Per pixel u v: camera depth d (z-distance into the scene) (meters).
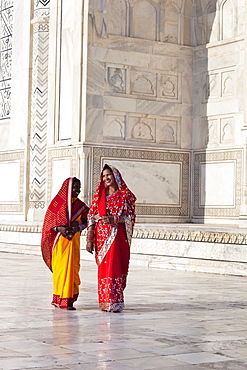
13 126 15.32
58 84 13.28
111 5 12.69
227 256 9.23
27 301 6.35
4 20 15.88
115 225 5.92
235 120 12.51
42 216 14.18
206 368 3.72
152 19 13.16
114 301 5.76
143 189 12.85
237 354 4.10
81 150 12.32
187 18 13.52
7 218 15.38
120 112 12.73
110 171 6.04
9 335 4.62
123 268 5.92
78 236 6.04
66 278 5.90
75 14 12.70
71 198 6.06
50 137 13.41
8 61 15.64
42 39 14.38
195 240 9.75
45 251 6.04
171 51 13.25
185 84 13.40
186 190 13.33
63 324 5.10
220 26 12.95
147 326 5.05
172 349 4.21
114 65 12.70
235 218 12.34
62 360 3.86
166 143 13.17
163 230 10.32
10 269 9.66
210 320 5.36
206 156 13.08
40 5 14.41
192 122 13.45
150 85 13.07
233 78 12.59
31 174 14.43
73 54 12.74
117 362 3.83
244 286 7.82
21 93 15.05
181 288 7.54
